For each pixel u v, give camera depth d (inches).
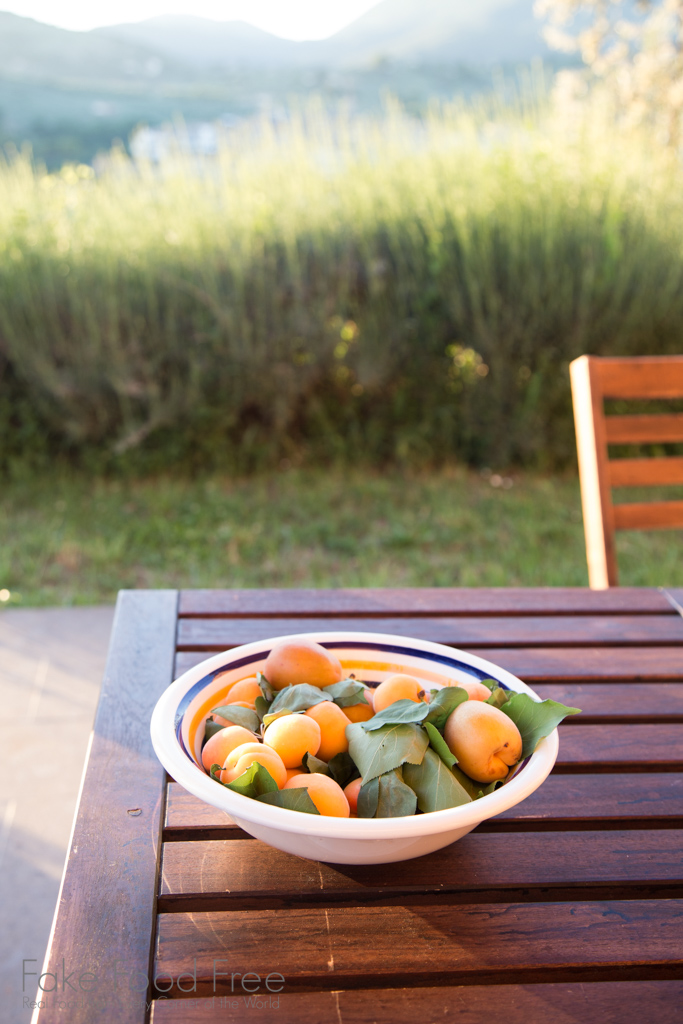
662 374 65.8
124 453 167.0
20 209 165.6
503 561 138.6
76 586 130.3
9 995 54.9
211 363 166.2
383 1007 21.7
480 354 168.2
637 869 27.0
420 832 21.0
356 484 168.6
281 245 169.2
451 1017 21.5
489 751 24.0
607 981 23.1
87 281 163.0
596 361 65.0
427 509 159.9
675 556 143.1
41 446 167.3
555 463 174.7
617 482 64.4
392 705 25.8
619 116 263.3
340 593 49.4
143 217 175.0
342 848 22.2
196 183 180.5
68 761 85.0
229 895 25.2
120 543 142.0
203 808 29.3
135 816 28.5
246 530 148.7
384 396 172.2
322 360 167.5
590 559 65.3
